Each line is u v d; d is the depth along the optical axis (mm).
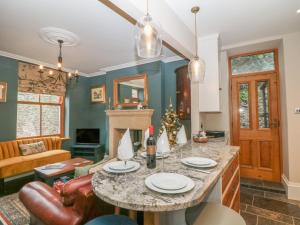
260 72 3527
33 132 4512
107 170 1345
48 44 3395
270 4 2143
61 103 5156
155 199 930
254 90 3588
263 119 3529
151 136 1468
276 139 3404
